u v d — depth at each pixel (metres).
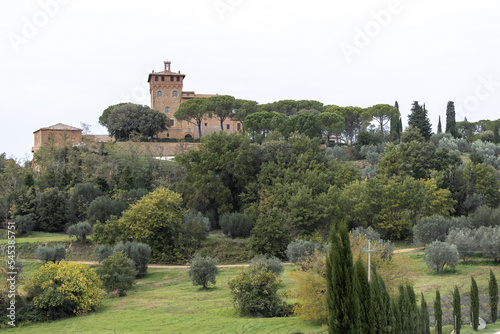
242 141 99.94
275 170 93.50
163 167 105.44
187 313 46.62
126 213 78.50
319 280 39.59
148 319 44.44
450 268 61.75
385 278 41.97
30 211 88.88
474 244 64.62
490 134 135.75
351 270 25.16
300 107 156.38
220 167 94.00
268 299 45.50
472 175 91.44
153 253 76.50
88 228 78.62
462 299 46.47
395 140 132.00
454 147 122.56
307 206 78.25
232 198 94.81
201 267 59.19
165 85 147.38
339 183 93.31
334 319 24.81
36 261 70.62
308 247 65.50
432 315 42.09
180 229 78.75
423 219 73.94
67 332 41.22
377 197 83.00
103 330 40.97
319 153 99.25
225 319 43.19
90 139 113.25
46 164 106.56
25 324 45.91
